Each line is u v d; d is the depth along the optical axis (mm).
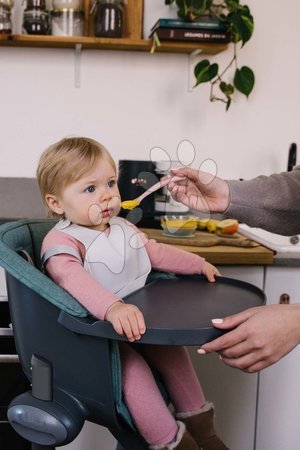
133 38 2166
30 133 2236
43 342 1124
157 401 1180
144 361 1230
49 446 1195
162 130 2281
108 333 1016
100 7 2080
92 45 2111
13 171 2248
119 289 1271
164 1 2191
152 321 1052
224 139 2305
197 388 1353
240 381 1847
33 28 2053
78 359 1088
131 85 2246
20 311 1146
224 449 1357
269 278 1773
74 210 1285
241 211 1455
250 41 2250
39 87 2213
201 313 1111
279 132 2318
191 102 2273
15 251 1226
